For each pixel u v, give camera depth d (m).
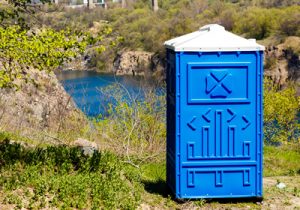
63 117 11.64
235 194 6.96
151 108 11.14
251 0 75.88
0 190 6.60
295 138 18.45
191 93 6.79
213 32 6.88
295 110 19.58
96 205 6.50
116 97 11.33
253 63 6.80
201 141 6.86
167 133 7.50
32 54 6.43
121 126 10.93
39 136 10.54
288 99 19.38
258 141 6.89
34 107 12.30
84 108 11.99
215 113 6.84
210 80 6.77
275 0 73.56
